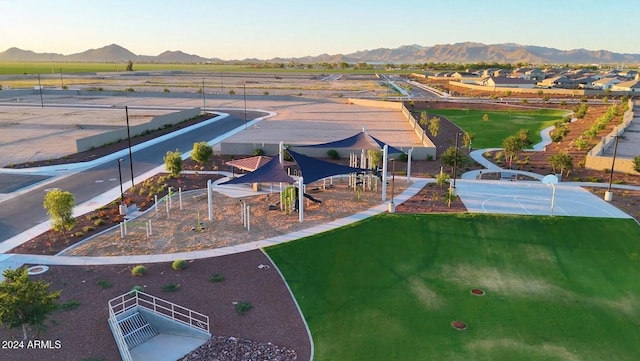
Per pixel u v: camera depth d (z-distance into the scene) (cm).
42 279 2286
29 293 1672
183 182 4091
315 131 6781
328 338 1886
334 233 2923
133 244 2734
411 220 3127
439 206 3391
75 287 2214
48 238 2795
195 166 4681
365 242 2808
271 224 3075
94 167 4584
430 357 1770
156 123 6769
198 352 1766
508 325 1989
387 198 3606
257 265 2500
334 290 2275
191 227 3014
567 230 2964
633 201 3506
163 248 2688
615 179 4197
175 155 4038
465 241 2825
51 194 2742
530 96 12494
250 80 18950
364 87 15550
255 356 1747
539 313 2084
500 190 3806
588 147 5609
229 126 7231
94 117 7775
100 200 3550
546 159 5106
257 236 2877
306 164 3516
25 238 2795
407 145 5775
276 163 3491
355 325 1983
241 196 3694
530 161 5012
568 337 1908
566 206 3388
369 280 2378
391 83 17738
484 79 16875
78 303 2061
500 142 6284
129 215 3228
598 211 3272
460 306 2139
